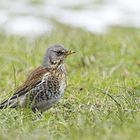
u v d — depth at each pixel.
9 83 16.02
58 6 31.38
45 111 13.38
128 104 13.45
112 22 28.62
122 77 16.36
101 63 18.23
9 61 18.03
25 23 26.72
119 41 20.11
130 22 28.75
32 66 17.56
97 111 12.98
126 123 11.91
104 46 19.44
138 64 18.06
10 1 31.48
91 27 27.16
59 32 23.61
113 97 13.83
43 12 29.67
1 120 12.52
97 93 14.61
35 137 11.32
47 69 13.27
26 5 31.05
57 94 13.22
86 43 19.72
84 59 18.05
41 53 19.02
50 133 11.67
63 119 12.56
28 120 12.57
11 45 20.38
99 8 31.23
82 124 11.88
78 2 32.09
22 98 13.12
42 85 13.07
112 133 11.22
